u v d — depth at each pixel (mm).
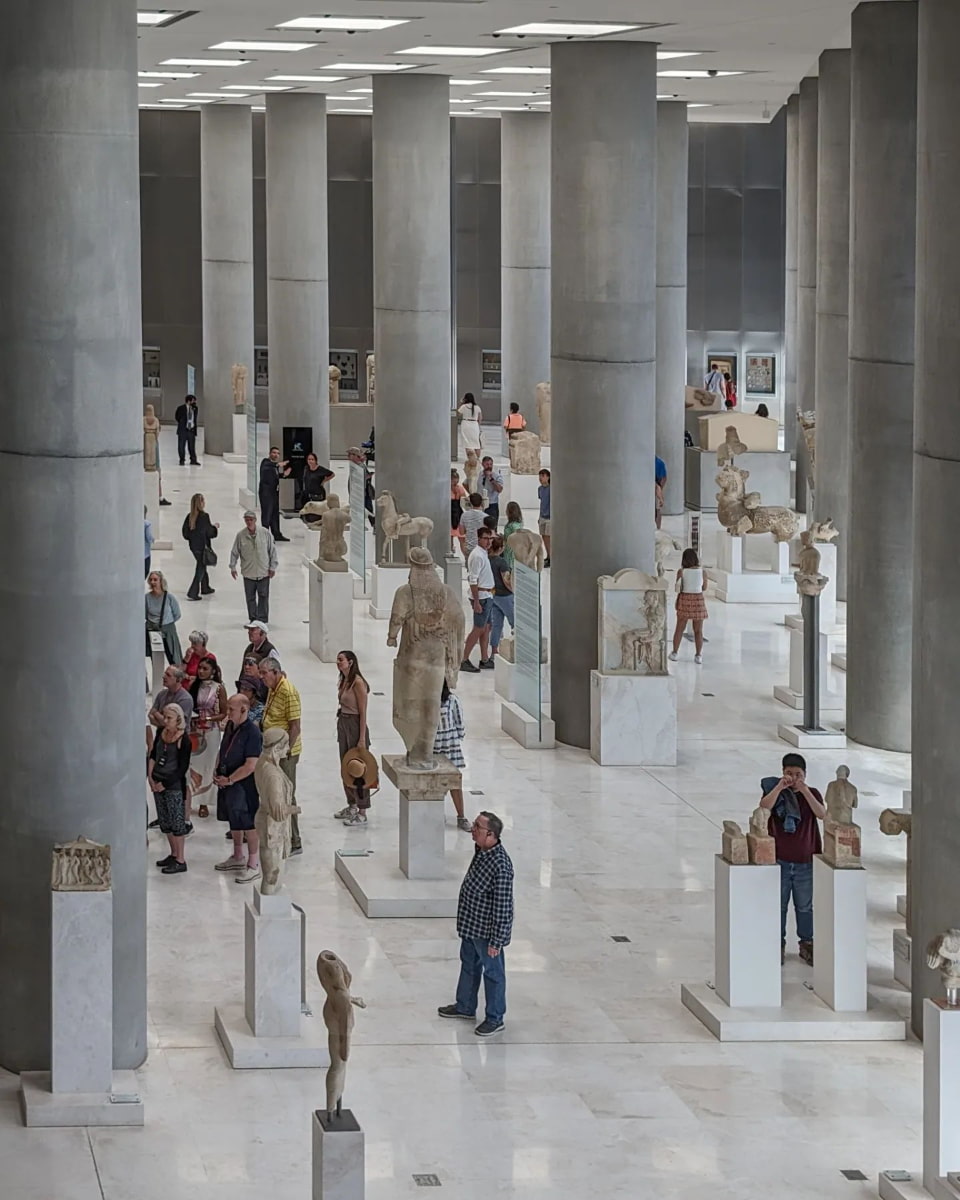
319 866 17703
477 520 31672
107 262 12859
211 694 19312
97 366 12906
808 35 23375
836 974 14242
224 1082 13102
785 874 15203
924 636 13805
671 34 21500
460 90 34969
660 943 15992
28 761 13148
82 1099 12523
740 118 47188
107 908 12594
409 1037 13891
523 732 22531
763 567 32812
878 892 17406
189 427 45281
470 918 13992
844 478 30906
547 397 44094
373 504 32500
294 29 22875
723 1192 11641
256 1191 11523
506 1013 14422
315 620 26578
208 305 46875
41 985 13227
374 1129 12367
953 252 13312
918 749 13984
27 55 12547
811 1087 13203
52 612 13031
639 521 22281
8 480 13000
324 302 40000
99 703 13164
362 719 18984
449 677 17172
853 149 22797
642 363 22047
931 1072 11523
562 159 21953
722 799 20359
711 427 40156
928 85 13508
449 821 19062
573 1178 11766
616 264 21812
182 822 17312
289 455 39688
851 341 22781
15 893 13234
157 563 32875
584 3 19156
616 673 21797
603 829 19188
